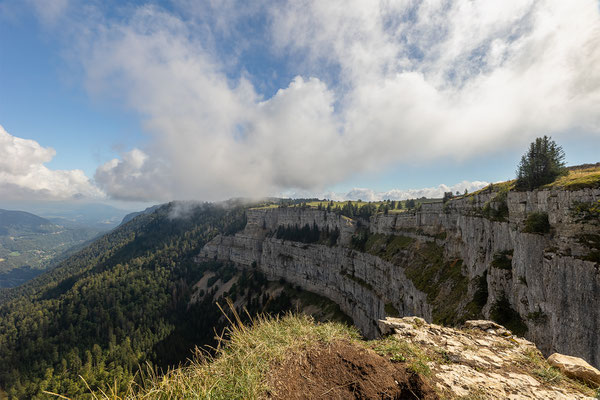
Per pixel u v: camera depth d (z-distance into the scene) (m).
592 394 7.91
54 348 120.31
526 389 8.02
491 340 11.31
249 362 7.17
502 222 35.94
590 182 22.28
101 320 147.62
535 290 26.05
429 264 64.81
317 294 136.12
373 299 87.81
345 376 6.86
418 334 11.38
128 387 6.05
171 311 168.62
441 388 7.66
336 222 143.00
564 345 21.77
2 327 148.75
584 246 21.38
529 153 36.91
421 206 85.62
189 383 6.53
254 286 164.62
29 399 94.06
